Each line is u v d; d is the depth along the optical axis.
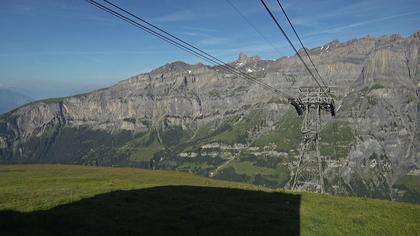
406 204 54.31
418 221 43.62
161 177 91.50
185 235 32.47
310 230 36.81
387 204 52.47
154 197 47.09
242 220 38.19
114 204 41.66
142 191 51.78
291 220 39.66
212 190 56.06
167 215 38.25
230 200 48.53
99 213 37.09
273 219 39.50
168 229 33.78
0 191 50.81
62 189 53.31
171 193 50.84
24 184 66.06
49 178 76.56
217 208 42.62
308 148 87.69
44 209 37.50
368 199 57.44
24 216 33.56
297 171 86.44
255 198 51.16
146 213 38.28
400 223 42.22
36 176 84.50
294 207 46.41
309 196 55.72
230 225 36.28
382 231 38.75
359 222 41.56
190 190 55.09
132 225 33.88
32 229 30.41
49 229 31.14
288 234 34.94
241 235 33.47
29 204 39.84
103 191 51.09
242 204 45.94
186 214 38.97
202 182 80.88
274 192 57.72
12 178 76.50
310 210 45.34
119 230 31.95
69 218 34.34
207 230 34.22
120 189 53.97
